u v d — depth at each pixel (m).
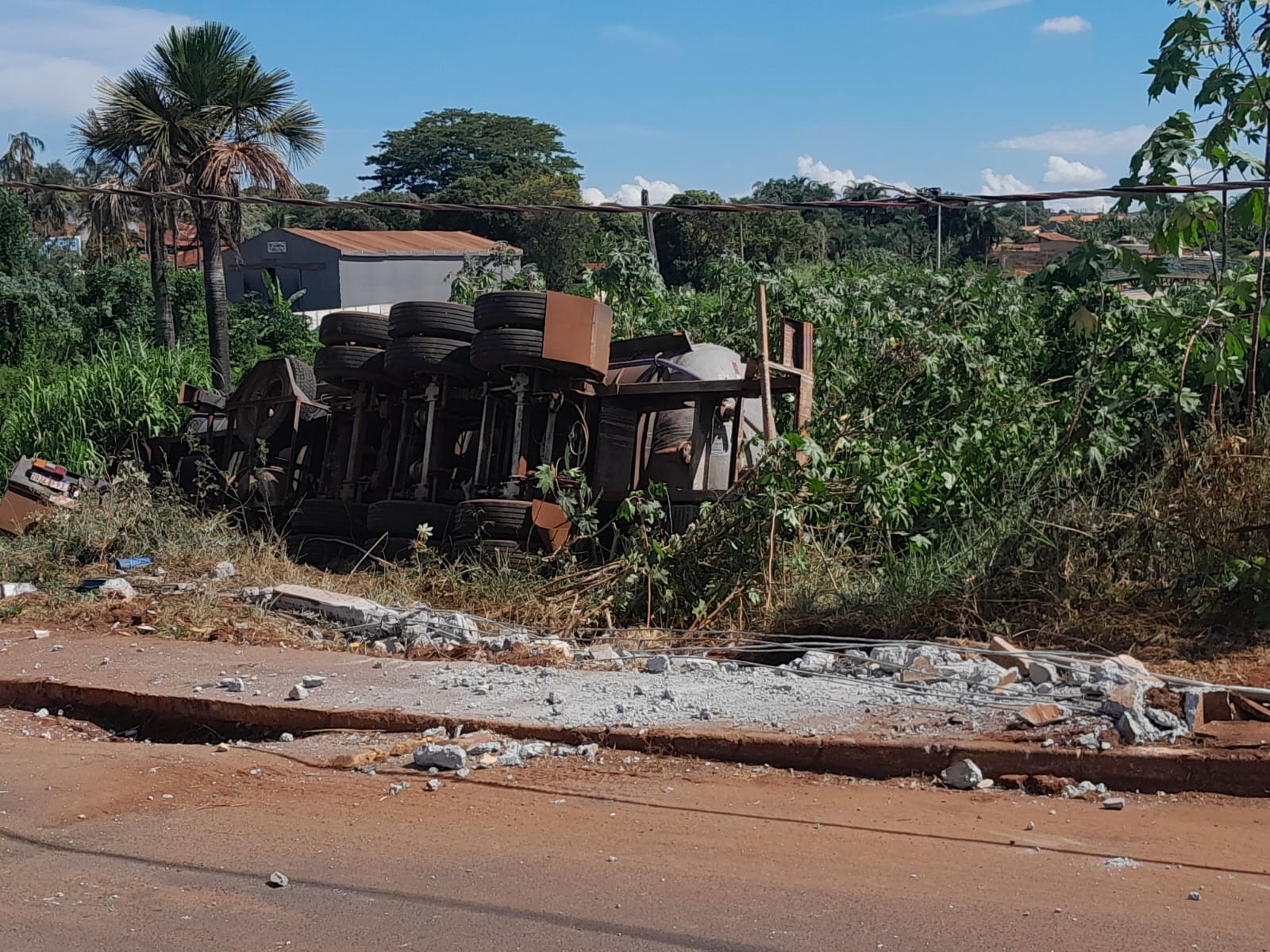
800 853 5.23
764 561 9.98
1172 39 9.41
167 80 21.69
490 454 11.92
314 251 50.75
